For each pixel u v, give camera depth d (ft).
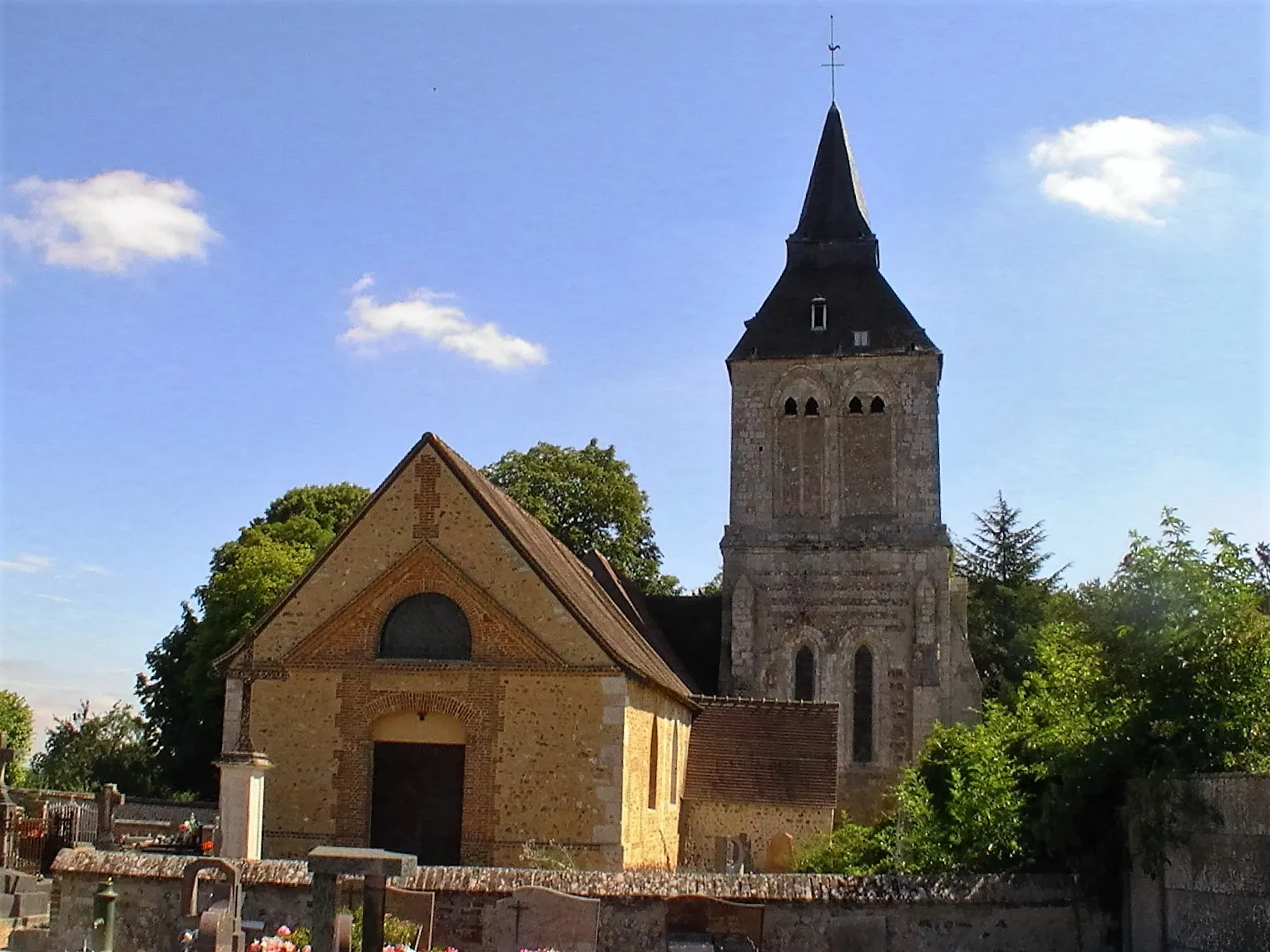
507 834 100.07
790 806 121.70
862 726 148.56
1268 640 65.36
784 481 156.35
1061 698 77.15
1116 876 69.36
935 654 147.54
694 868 121.80
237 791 90.02
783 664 151.12
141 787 203.62
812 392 157.69
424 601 105.40
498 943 70.64
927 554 151.02
